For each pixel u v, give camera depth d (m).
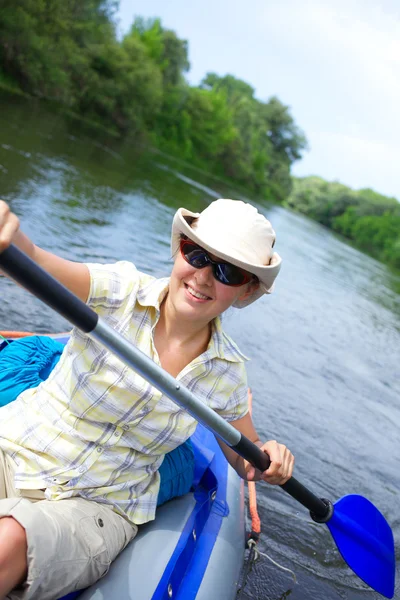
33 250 1.47
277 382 4.89
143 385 1.58
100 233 6.52
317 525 3.07
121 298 1.64
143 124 30.14
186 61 37.50
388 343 8.27
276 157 57.91
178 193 13.57
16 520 1.37
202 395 1.79
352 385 5.69
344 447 4.21
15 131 10.64
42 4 20.09
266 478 1.92
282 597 2.48
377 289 14.05
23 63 19.23
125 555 1.74
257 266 1.66
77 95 23.83
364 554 2.21
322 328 7.39
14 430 1.68
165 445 1.71
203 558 1.97
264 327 6.26
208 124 38.03
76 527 1.53
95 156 12.98
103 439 1.64
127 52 27.19
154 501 1.81
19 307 3.95
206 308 1.69
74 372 1.62
